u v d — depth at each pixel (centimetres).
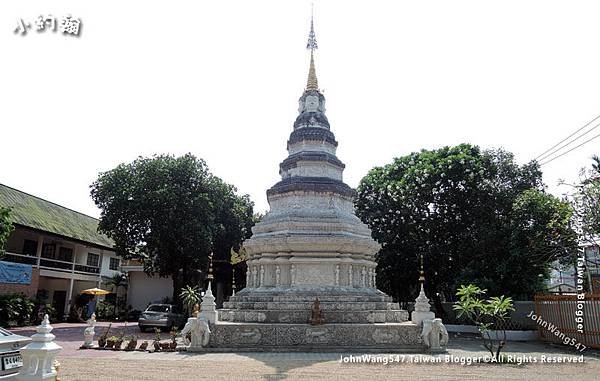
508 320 3094
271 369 1554
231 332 2058
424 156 3881
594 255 2934
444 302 4084
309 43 3338
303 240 2455
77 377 1425
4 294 3566
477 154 3734
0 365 1108
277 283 2459
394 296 4194
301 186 2711
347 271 2486
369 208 3934
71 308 4531
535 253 3003
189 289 3491
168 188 3591
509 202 3447
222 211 4231
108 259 5384
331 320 2191
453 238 3666
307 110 3127
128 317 5122
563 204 2828
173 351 2030
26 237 4256
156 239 3562
